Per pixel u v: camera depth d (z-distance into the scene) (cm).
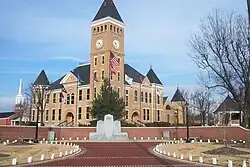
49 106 8381
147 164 2173
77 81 7800
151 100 8612
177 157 2575
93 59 7681
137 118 8069
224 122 6531
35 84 8306
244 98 3881
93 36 7781
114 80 7375
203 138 5559
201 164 2142
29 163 2197
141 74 8762
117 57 7575
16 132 5294
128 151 3231
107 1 7831
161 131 6091
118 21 7756
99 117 6228
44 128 5650
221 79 3841
